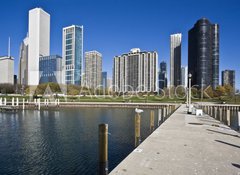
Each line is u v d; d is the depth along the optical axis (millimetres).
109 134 25688
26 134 26688
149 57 175000
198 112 29781
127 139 22922
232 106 67750
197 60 156000
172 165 8086
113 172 7301
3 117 49000
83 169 14602
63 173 13977
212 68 154625
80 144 21203
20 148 19781
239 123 18406
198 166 8023
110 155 17234
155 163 8289
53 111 65438
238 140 12734
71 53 193875
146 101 99062
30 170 14508
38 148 19750
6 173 14055
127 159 8750
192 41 167500
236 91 124062
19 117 48781
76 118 45844
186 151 10094
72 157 17062
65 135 25828
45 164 15594
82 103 85938
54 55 179875
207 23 151875
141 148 10594
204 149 10500
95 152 18391
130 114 54906
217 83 154750
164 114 32562
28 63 194250
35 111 65250
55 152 18469
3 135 26094
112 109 72688
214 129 17078
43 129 30609
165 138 13188
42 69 183625
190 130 16453
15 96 116625
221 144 11641
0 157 17203
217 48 153875
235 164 8289
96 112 61719
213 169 7723
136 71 180750
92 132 27891
